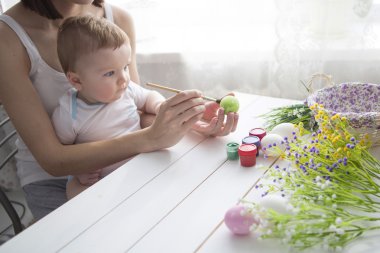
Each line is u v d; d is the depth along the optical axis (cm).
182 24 157
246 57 155
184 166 88
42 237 69
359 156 72
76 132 113
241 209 66
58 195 120
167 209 74
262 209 62
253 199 74
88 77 107
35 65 115
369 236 63
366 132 83
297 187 68
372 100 99
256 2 146
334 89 100
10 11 118
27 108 106
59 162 102
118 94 111
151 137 96
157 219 71
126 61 108
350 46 141
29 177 125
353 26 138
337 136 73
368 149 88
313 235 60
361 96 100
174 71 166
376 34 138
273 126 101
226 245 64
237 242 64
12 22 113
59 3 120
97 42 103
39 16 118
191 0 153
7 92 107
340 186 68
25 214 176
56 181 124
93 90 108
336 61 146
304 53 145
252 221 64
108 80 107
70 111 112
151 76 169
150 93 129
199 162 90
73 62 107
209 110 108
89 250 66
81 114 112
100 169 110
